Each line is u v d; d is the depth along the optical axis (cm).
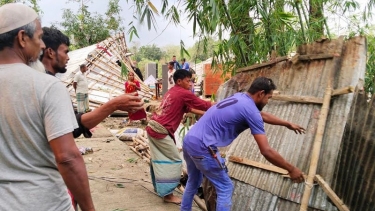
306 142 308
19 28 150
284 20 397
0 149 148
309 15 429
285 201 304
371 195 237
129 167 534
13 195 148
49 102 147
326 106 295
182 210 349
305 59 335
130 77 942
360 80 284
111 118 1071
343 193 269
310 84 326
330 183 281
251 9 395
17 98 145
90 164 544
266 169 326
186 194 345
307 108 321
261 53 411
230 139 299
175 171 396
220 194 307
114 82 1425
